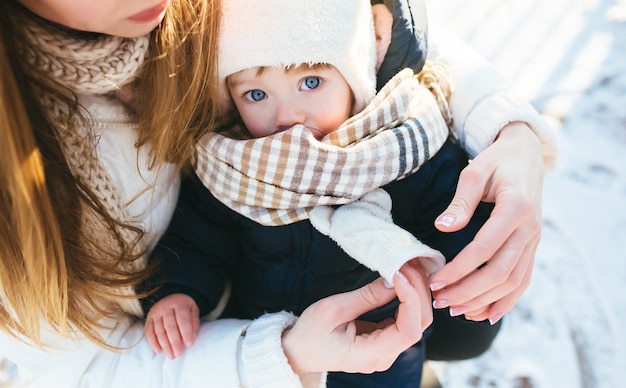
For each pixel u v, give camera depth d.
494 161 0.76
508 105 0.82
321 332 0.71
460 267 0.69
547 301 1.20
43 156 0.67
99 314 0.77
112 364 0.78
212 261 0.85
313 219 0.75
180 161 0.78
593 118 1.43
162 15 0.65
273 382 0.72
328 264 0.83
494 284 0.70
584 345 1.15
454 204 0.72
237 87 0.76
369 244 0.70
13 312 0.74
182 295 0.81
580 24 1.66
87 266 0.73
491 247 0.69
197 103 0.74
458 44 0.90
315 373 0.75
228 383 0.73
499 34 1.66
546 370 1.13
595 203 1.30
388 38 0.79
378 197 0.76
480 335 0.91
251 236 0.84
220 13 0.73
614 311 1.18
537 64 1.57
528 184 0.74
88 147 0.71
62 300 0.71
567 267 1.23
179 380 0.75
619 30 1.62
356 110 0.78
